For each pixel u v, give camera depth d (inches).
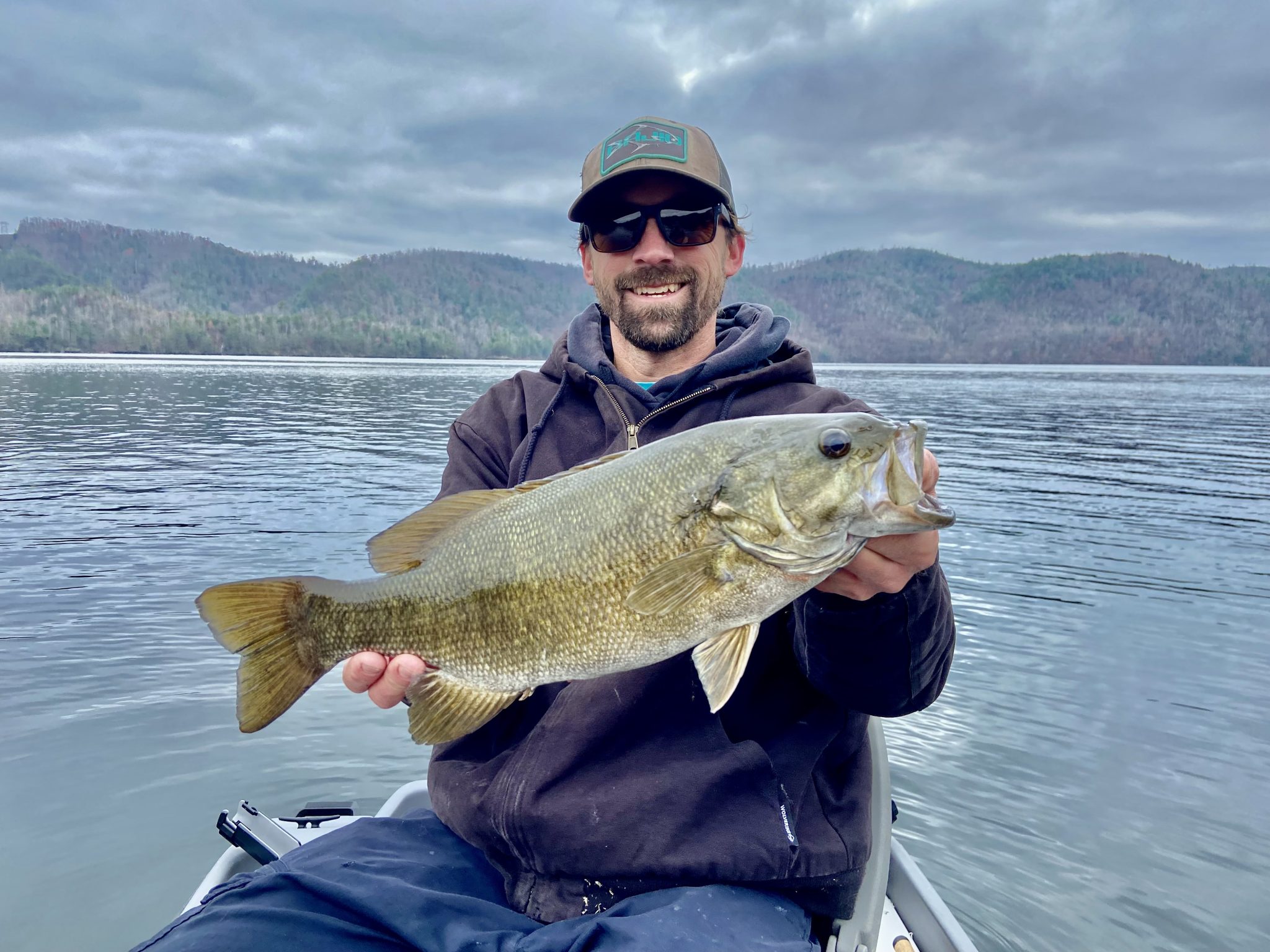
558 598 27.3
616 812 27.0
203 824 50.3
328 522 135.0
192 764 57.1
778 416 27.5
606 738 28.1
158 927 41.9
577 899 27.4
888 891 36.4
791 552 26.1
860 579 25.8
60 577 101.0
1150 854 49.9
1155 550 127.4
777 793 27.1
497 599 28.0
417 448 242.4
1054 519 150.4
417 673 28.8
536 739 28.6
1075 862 49.3
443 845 30.6
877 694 27.0
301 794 53.6
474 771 30.1
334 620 29.9
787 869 26.6
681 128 35.5
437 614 28.7
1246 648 84.3
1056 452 248.8
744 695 29.0
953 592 104.0
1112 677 76.5
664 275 35.3
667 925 24.8
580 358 35.4
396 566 29.9
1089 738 64.1
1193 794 56.5
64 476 179.6
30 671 71.9
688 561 26.5
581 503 27.5
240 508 146.2
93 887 44.8
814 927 29.0
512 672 28.1
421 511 29.8
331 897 26.7
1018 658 81.3
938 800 55.6
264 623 29.8
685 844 26.7
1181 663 80.3
